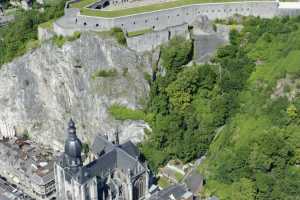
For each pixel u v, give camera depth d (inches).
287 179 7106.3
